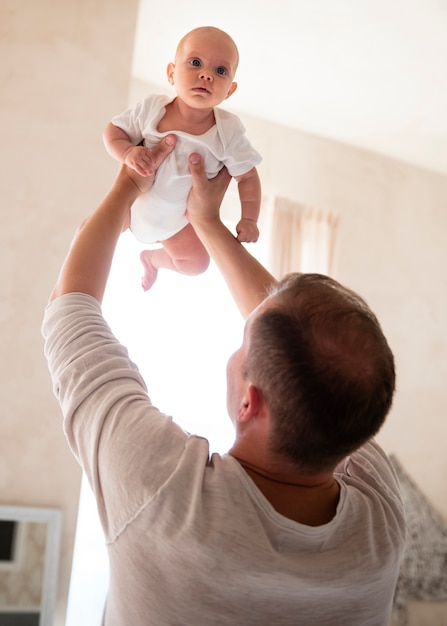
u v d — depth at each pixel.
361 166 4.59
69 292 1.04
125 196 1.39
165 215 1.56
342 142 4.54
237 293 1.33
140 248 3.79
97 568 3.30
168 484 0.84
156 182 1.50
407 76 3.70
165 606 0.83
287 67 3.71
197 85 1.49
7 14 2.85
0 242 2.68
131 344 3.67
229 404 0.98
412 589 4.04
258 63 3.70
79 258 1.08
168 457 0.88
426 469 4.41
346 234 4.46
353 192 4.54
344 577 0.87
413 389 4.50
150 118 1.53
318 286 0.94
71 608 3.22
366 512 0.94
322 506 0.93
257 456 0.92
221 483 0.87
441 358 4.64
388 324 4.50
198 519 0.83
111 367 0.96
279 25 3.36
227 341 3.86
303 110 4.17
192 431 3.69
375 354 0.88
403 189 4.73
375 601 0.91
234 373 0.97
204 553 0.81
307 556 0.87
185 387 3.73
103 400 0.92
